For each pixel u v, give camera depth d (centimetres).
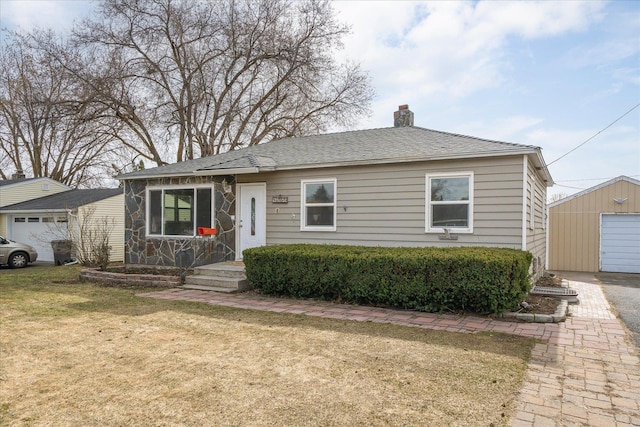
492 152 803
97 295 855
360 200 961
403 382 384
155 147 2364
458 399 348
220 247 1128
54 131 2212
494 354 466
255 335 544
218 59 2291
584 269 1431
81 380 389
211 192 1141
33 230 1925
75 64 2134
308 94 2420
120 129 2325
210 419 313
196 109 2306
